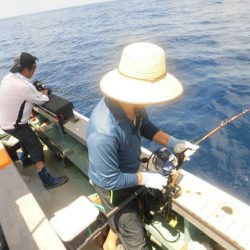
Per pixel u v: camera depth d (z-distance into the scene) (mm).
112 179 1633
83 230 2225
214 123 6086
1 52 24969
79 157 3256
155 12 33031
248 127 5621
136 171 1909
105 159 1538
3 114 2986
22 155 3693
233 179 4535
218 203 1782
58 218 2270
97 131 1508
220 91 7449
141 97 1336
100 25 30812
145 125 2076
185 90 7922
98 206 2477
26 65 2900
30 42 28016
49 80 12273
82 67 13867
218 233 1609
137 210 2031
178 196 1873
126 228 2004
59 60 16188
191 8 29703
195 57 11258
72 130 3232
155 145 5582
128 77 1380
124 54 1399
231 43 12680
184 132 5961
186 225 1914
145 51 1336
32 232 2117
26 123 3080
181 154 1955
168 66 10633
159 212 2098
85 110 8203
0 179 2730
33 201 2404
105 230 2480
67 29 33125
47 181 3215
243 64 9562
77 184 3229
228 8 24375
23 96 2898
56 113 3348
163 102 1338
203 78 8688
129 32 22422
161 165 1993
